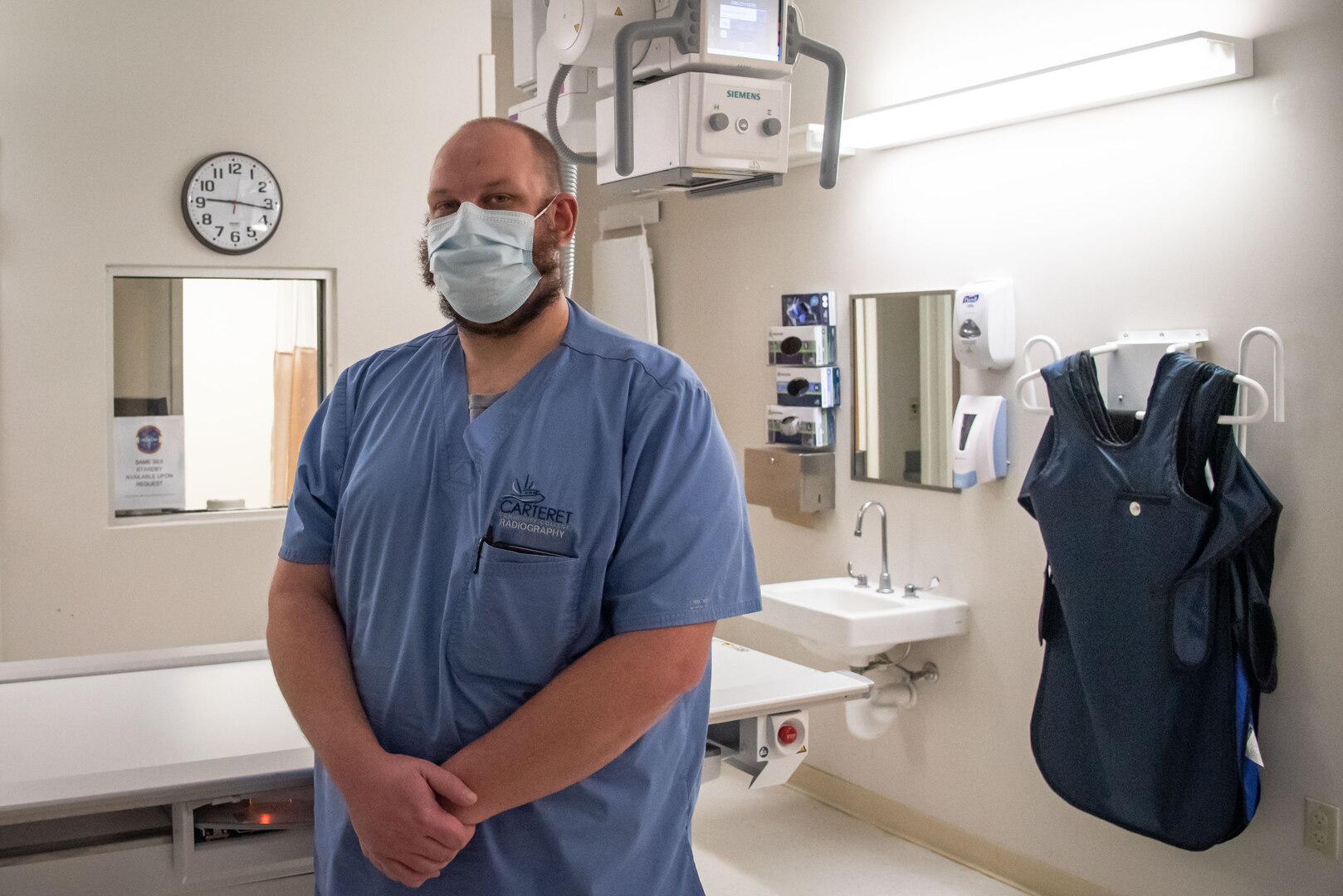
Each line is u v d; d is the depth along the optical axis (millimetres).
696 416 1471
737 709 2053
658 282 4633
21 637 3559
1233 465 2514
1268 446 2596
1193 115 2732
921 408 3508
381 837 1323
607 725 1332
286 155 3824
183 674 2225
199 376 3812
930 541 3502
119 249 3611
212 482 3859
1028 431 3156
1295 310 2539
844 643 3186
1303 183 2516
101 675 2211
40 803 1548
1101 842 3012
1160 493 2611
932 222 3439
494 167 1457
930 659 3510
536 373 1483
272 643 1524
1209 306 2709
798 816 3814
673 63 1958
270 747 1806
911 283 3518
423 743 1439
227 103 3729
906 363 3549
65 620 3607
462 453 1468
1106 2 2910
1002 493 3248
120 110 3588
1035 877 3197
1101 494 2734
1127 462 2684
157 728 1897
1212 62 2549
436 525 1458
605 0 1955
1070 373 2809
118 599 3672
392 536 1473
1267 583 2547
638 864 1510
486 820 1422
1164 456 2605
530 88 2377
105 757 1750
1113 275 2926
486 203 1462
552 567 1396
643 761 1482
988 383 3275
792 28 2021
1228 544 2504
